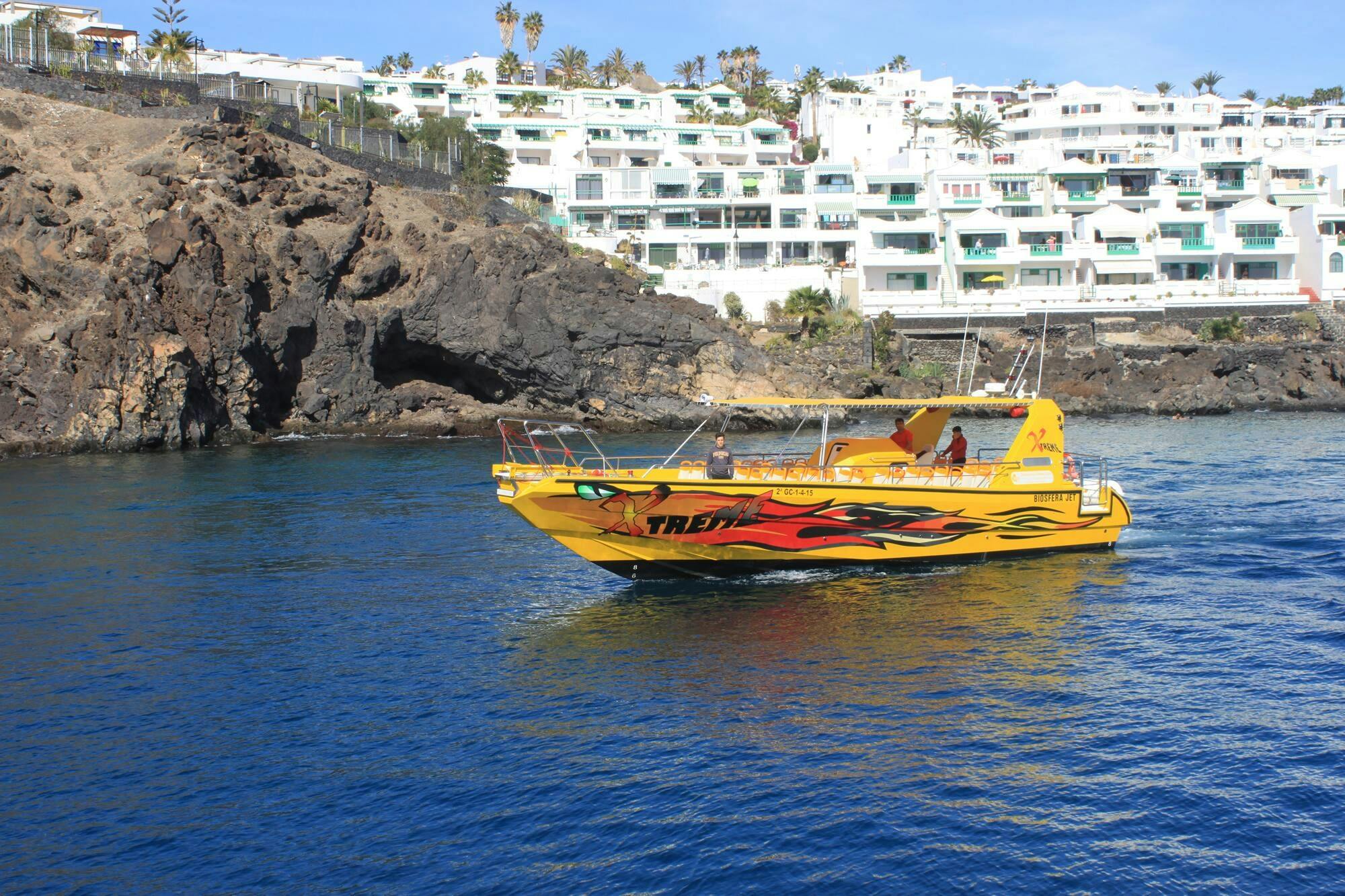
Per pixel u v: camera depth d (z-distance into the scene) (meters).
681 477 22.84
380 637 18.89
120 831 12.38
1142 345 69.69
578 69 134.88
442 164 73.88
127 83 60.69
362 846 12.01
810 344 67.38
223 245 49.50
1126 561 23.70
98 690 16.39
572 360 55.88
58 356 45.78
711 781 13.28
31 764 13.92
